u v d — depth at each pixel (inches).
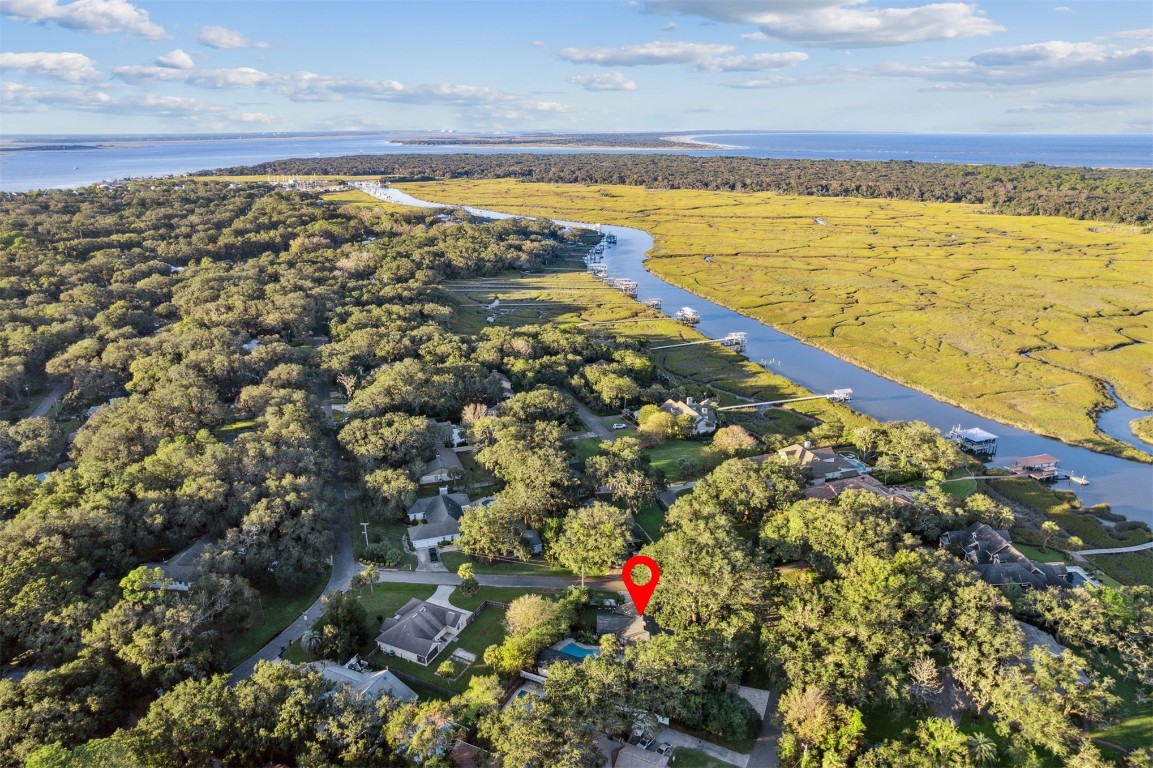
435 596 4680.1
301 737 3225.9
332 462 6072.8
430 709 3265.3
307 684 3408.0
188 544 4894.2
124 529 4601.4
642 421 7175.2
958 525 5177.2
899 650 3575.3
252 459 5369.1
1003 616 3735.2
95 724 3284.9
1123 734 3472.0
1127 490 6397.6
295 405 6432.1
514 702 3331.7
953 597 3868.1
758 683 3892.7
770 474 5413.4
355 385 7613.2
